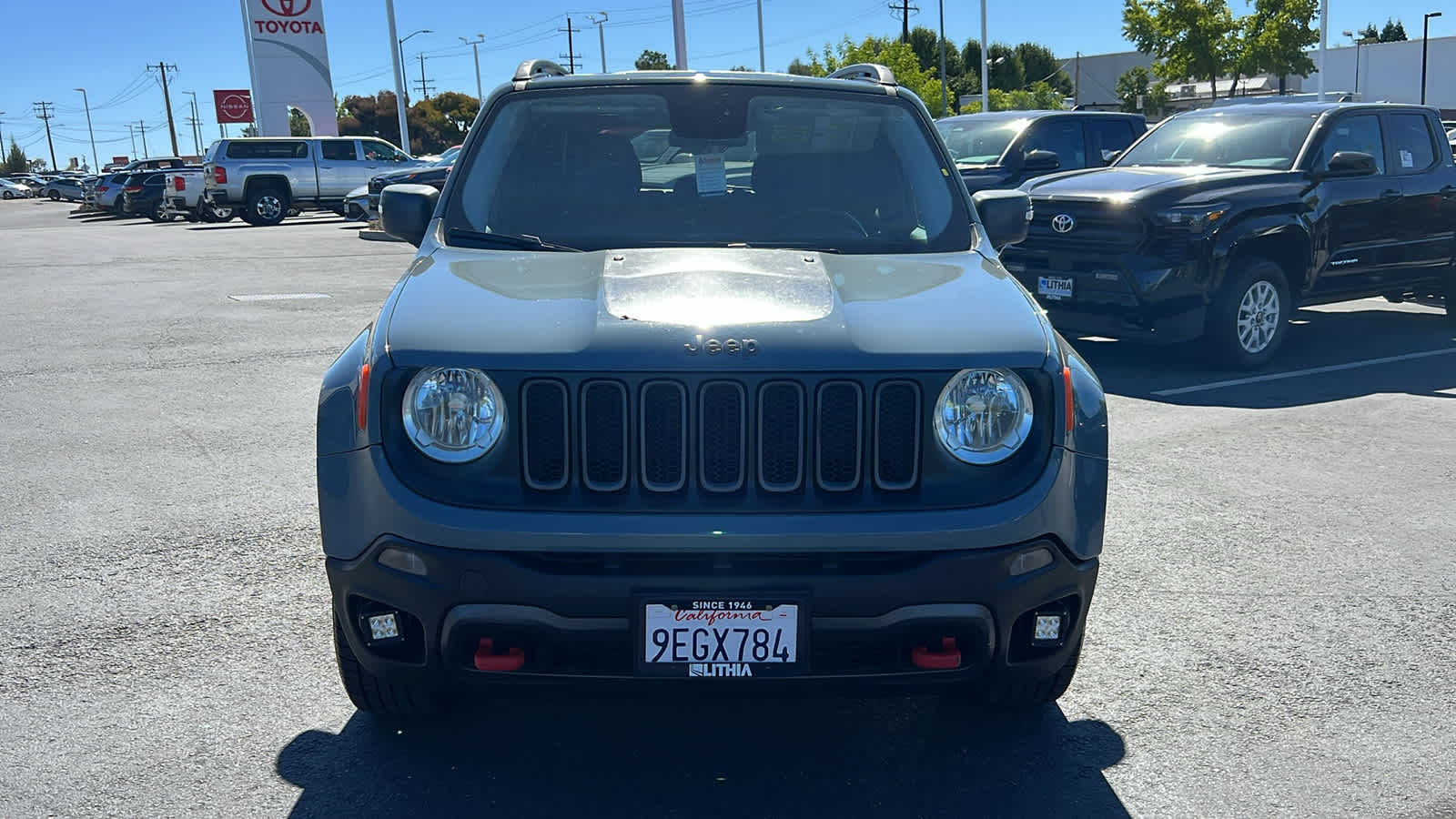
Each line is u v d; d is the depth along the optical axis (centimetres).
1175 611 425
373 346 282
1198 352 876
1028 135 1267
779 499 272
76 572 452
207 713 340
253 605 422
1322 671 376
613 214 375
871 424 273
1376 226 941
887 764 314
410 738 327
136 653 381
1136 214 818
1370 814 294
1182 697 357
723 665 266
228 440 658
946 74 7856
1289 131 930
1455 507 548
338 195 2986
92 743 322
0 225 3409
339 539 274
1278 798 301
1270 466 616
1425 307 1249
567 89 407
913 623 267
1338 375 862
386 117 7481
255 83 3875
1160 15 4284
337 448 276
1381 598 438
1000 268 350
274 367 886
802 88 413
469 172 391
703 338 273
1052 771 312
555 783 304
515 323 282
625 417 270
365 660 286
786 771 311
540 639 266
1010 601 272
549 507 266
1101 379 850
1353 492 570
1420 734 335
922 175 397
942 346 278
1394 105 980
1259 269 852
